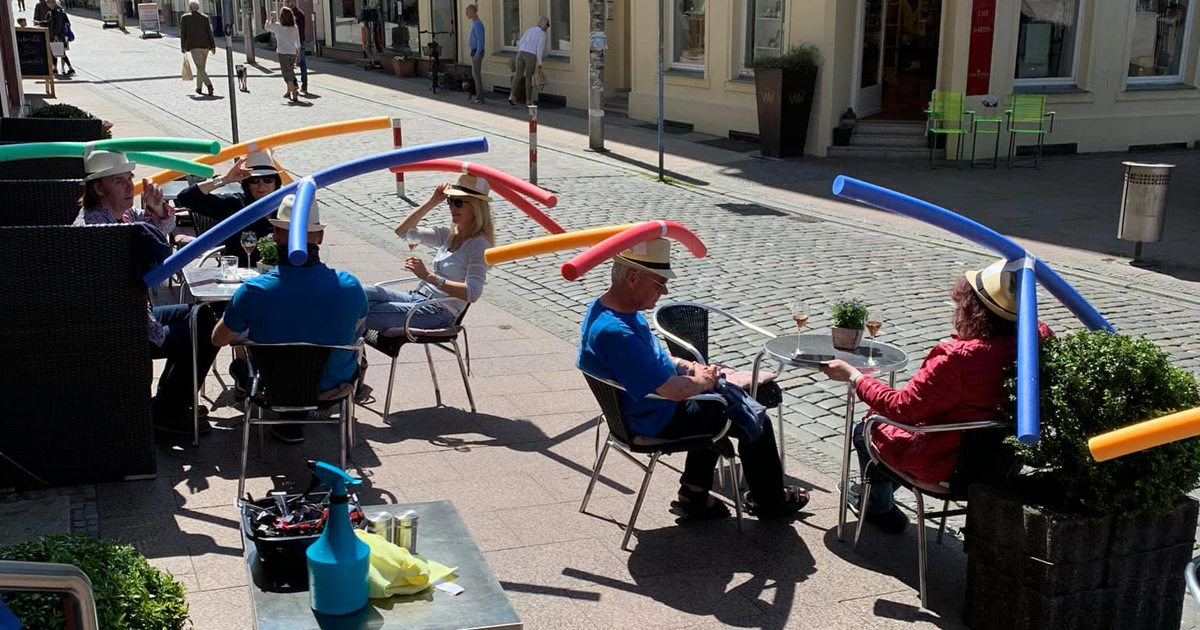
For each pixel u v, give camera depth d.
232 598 4.23
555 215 12.67
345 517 3.15
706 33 19.34
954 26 16.56
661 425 4.83
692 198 14.08
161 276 4.95
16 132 9.66
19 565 2.20
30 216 7.05
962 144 16.89
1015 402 4.11
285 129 18.86
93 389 5.09
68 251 4.86
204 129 18.50
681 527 5.09
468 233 6.53
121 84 25.56
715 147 18.23
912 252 11.17
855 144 17.38
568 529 5.00
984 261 10.78
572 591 4.43
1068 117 17.72
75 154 5.74
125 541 4.67
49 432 5.07
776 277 9.98
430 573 3.37
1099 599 3.95
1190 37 18.69
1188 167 16.97
